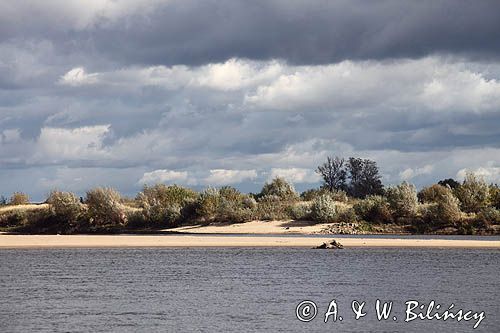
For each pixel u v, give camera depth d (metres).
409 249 164.50
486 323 90.25
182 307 98.38
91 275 129.62
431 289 112.62
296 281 120.94
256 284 118.25
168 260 151.25
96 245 177.25
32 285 118.31
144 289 113.88
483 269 133.75
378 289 112.62
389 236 196.12
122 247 174.88
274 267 138.50
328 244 166.50
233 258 153.38
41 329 85.06
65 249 172.12
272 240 183.75
